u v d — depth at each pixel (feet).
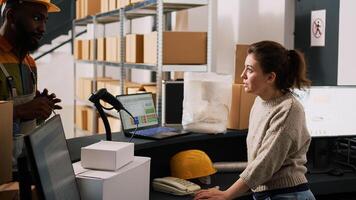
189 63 9.94
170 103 8.65
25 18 6.68
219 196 5.81
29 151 3.34
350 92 8.62
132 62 11.68
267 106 6.01
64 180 4.17
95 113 14.84
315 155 8.60
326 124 8.52
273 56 5.81
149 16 14.46
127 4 12.16
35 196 3.93
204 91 8.15
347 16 9.57
